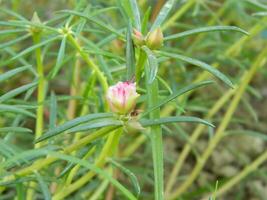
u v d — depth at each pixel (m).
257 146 0.61
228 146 0.57
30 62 0.46
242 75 0.52
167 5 0.25
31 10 0.56
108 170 0.43
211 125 0.24
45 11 0.56
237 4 0.48
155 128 0.24
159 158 0.23
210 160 0.60
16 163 0.25
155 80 0.24
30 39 0.52
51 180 0.28
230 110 0.45
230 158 0.60
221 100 0.48
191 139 0.48
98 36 0.43
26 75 0.51
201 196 0.55
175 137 0.60
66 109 0.51
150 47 0.23
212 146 0.46
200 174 0.58
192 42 0.56
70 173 0.28
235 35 0.54
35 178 0.27
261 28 0.45
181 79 0.51
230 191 0.57
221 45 0.50
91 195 0.47
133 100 0.23
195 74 0.56
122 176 0.51
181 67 0.46
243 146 0.61
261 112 0.65
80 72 0.47
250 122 0.60
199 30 0.25
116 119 0.23
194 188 0.57
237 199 0.54
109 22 0.41
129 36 0.24
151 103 0.24
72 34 0.29
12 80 0.51
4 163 0.23
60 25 0.32
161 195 0.23
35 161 0.28
